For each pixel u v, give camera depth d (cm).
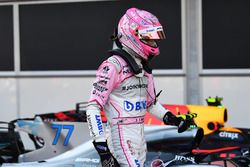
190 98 2934
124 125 1127
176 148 1702
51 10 3173
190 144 1675
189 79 2936
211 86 2903
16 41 3250
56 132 1853
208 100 1945
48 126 1870
